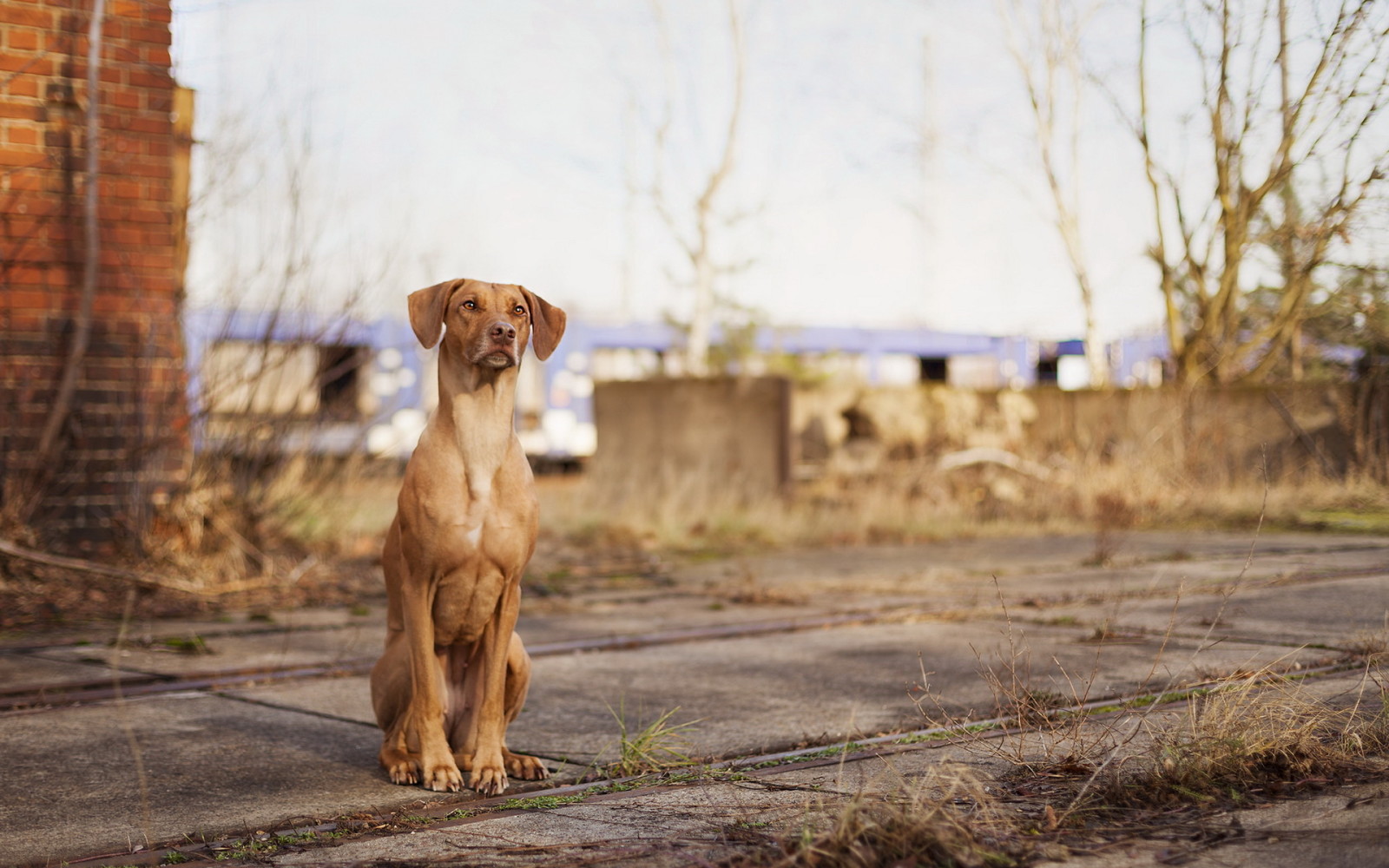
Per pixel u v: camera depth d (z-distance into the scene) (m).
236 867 3.01
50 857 3.12
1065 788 3.42
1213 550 11.45
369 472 11.66
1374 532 13.22
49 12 8.05
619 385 16.88
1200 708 4.35
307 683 5.59
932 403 17.02
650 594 8.89
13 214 7.98
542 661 6.13
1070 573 9.91
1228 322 15.90
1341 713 4.05
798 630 7.12
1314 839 2.90
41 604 7.42
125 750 4.29
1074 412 17.38
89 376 8.23
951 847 2.82
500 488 3.87
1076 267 17.27
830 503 15.05
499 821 3.38
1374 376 17.02
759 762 4.00
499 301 3.87
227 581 8.43
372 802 3.65
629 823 3.28
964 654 6.09
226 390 9.08
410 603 3.88
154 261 8.44
